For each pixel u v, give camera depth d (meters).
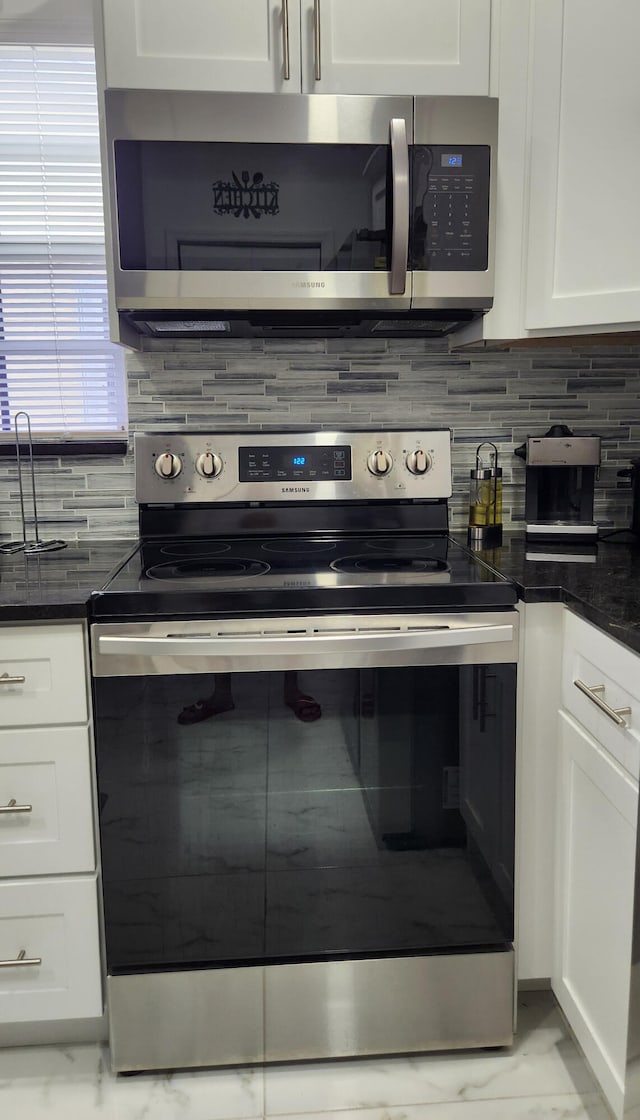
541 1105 1.41
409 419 1.95
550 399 1.96
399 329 1.82
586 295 1.56
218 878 1.41
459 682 1.38
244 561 1.60
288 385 1.91
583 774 1.35
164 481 1.79
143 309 1.56
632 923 1.13
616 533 1.92
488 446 1.97
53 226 1.89
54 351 1.94
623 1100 1.20
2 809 1.38
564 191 1.56
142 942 1.42
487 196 1.57
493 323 1.66
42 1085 1.47
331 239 1.56
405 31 1.55
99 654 1.32
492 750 1.41
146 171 1.51
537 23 1.54
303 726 1.37
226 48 1.53
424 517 1.87
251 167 1.53
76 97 1.85
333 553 1.68
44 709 1.37
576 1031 1.42
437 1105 1.41
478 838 1.44
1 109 1.84
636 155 1.48
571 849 1.42
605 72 1.49
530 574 1.50
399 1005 1.48
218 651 1.31
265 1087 1.46
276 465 1.81
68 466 1.91
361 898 1.44
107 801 1.37
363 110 1.52
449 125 1.54
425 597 1.36
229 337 1.88
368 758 1.39
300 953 1.45
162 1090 1.46
